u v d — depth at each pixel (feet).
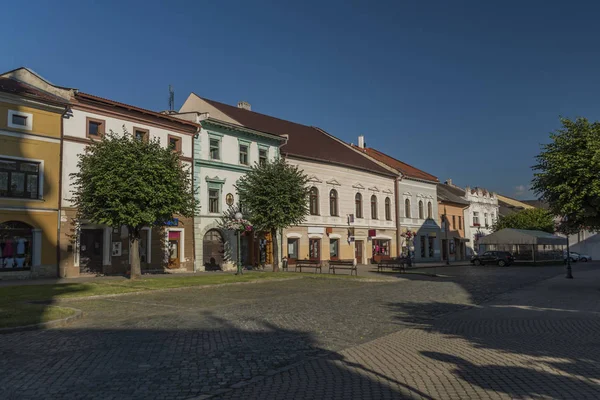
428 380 20.97
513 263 150.41
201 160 100.89
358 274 95.66
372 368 23.11
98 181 66.64
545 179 62.08
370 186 147.33
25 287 59.21
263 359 25.00
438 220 180.65
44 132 76.84
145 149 70.49
